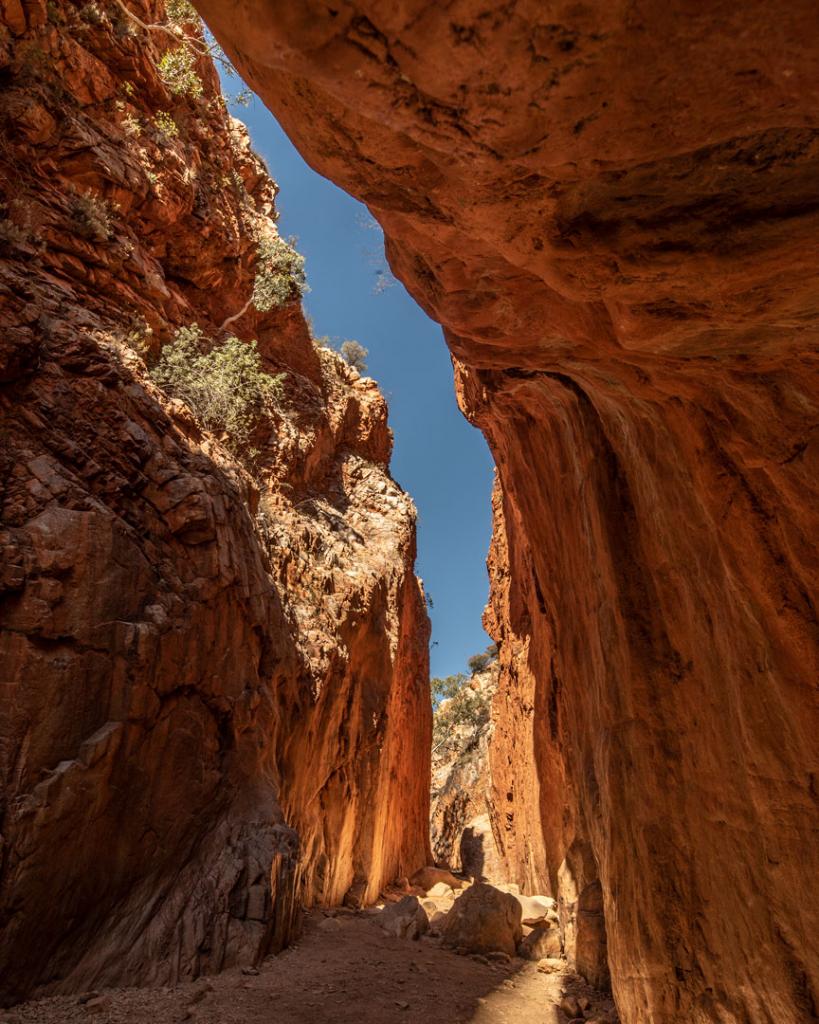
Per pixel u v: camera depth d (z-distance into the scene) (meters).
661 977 5.90
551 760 14.20
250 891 8.56
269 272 17.73
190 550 9.23
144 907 7.53
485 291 3.92
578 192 2.56
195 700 8.73
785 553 4.27
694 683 5.79
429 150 2.50
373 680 17.45
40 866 6.28
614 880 6.82
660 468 5.67
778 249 2.67
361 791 16.38
